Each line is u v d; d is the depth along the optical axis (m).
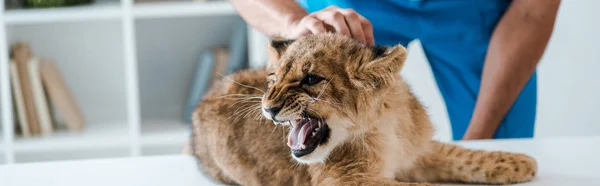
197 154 1.43
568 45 2.84
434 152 1.40
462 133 2.12
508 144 1.61
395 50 1.24
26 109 2.90
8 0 2.94
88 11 2.80
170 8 2.84
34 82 2.89
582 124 2.89
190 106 3.01
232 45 2.97
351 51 1.25
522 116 2.02
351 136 1.28
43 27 3.07
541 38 1.88
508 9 1.92
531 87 2.02
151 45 3.15
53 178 1.45
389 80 1.25
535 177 1.38
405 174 1.41
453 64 2.00
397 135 1.32
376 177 1.28
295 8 1.60
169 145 3.10
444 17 1.90
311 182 1.30
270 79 1.31
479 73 2.00
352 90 1.25
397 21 1.88
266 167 1.32
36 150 2.87
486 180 1.37
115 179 1.43
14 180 1.44
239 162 1.34
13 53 2.90
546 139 1.64
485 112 1.89
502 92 1.88
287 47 1.31
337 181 1.27
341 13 1.37
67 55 3.12
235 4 1.72
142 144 2.94
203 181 1.41
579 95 2.88
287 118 1.23
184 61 3.18
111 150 3.16
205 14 2.97
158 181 1.41
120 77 3.17
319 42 1.27
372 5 1.87
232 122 1.35
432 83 2.87
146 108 3.20
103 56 3.14
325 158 1.29
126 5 2.81
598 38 2.81
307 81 1.24
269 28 1.63
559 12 2.81
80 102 3.16
